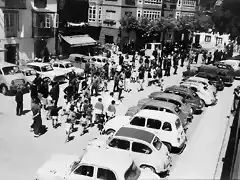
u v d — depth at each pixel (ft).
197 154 49.62
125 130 46.09
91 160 36.40
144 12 166.09
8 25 105.91
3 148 50.39
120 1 156.46
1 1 100.37
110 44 153.99
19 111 65.57
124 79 87.86
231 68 107.45
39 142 53.52
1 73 77.82
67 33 137.59
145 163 42.37
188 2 191.52
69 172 37.24
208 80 87.20
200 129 60.90
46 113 66.64
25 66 89.66
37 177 38.19
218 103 81.51
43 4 115.85
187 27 168.76
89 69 98.27
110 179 34.94
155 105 58.39
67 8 138.41
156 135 47.65
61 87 87.25
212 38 185.78
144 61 121.60
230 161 42.60
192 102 70.33
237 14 153.38
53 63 96.99
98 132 58.80
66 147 52.13
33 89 65.31
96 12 161.07
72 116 55.77
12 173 43.50
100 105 59.82
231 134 51.70
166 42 167.73
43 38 116.37
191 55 134.72
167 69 110.01
